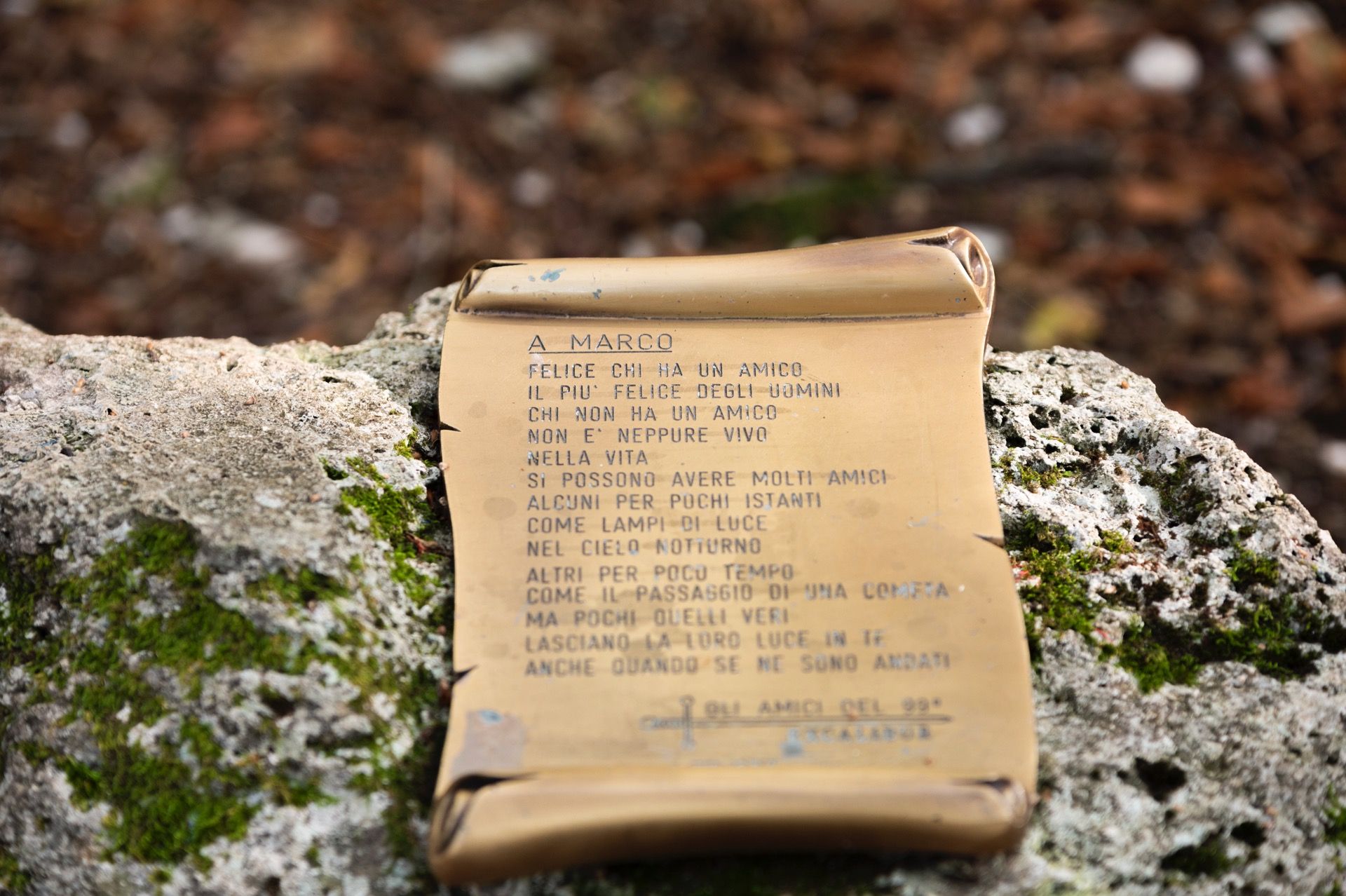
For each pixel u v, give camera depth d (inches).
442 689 21.4
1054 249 41.7
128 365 24.5
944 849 20.1
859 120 47.6
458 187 45.5
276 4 52.9
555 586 21.4
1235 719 21.4
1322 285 39.8
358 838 20.6
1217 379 37.4
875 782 20.2
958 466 22.1
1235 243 41.2
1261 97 45.3
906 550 21.6
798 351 23.0
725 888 20.4
